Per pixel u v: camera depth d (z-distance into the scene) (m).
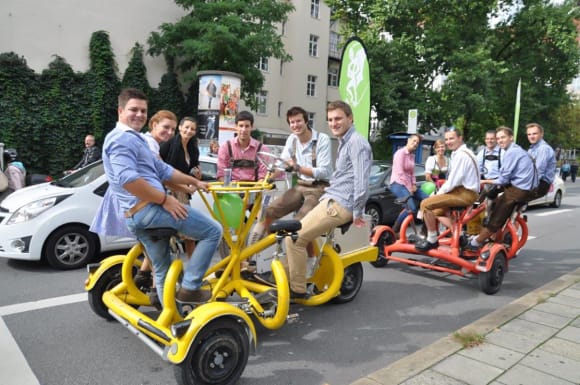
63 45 16.17
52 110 15.98
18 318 4.21
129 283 3.84
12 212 5.62
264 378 3.28
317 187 4.72
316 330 4.22
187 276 3.29
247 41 17.31
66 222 5.75
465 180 5.55
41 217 5.62
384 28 20.78
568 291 5.29
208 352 2.92
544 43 23.55
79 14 16.38
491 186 6.11
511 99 24.31
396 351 3.82
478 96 19.39
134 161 3.00
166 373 3.29
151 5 18.09
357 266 5.09
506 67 23.31
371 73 19.69
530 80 24.59
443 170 8.67
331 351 3.77
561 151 43.69
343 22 22.44
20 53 15.33
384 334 4.18
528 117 24.52
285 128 29.27
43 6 15.62
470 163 5.55
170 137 4.87
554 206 15.22
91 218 5.91
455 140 5.71
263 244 3.81
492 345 3.75
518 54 24.34
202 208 6.55
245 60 18.19
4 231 5.52
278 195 5.08
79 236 5.89
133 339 3.82
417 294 5.45
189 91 19.38
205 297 3.38
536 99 24.80
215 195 3.52
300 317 4.54
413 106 20.33
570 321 4.32
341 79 8.08
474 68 19.42
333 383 3.24
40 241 5.59
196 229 3.21
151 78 18.47
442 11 20.44
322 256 4.59
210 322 2.93
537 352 3.63
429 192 6.59
